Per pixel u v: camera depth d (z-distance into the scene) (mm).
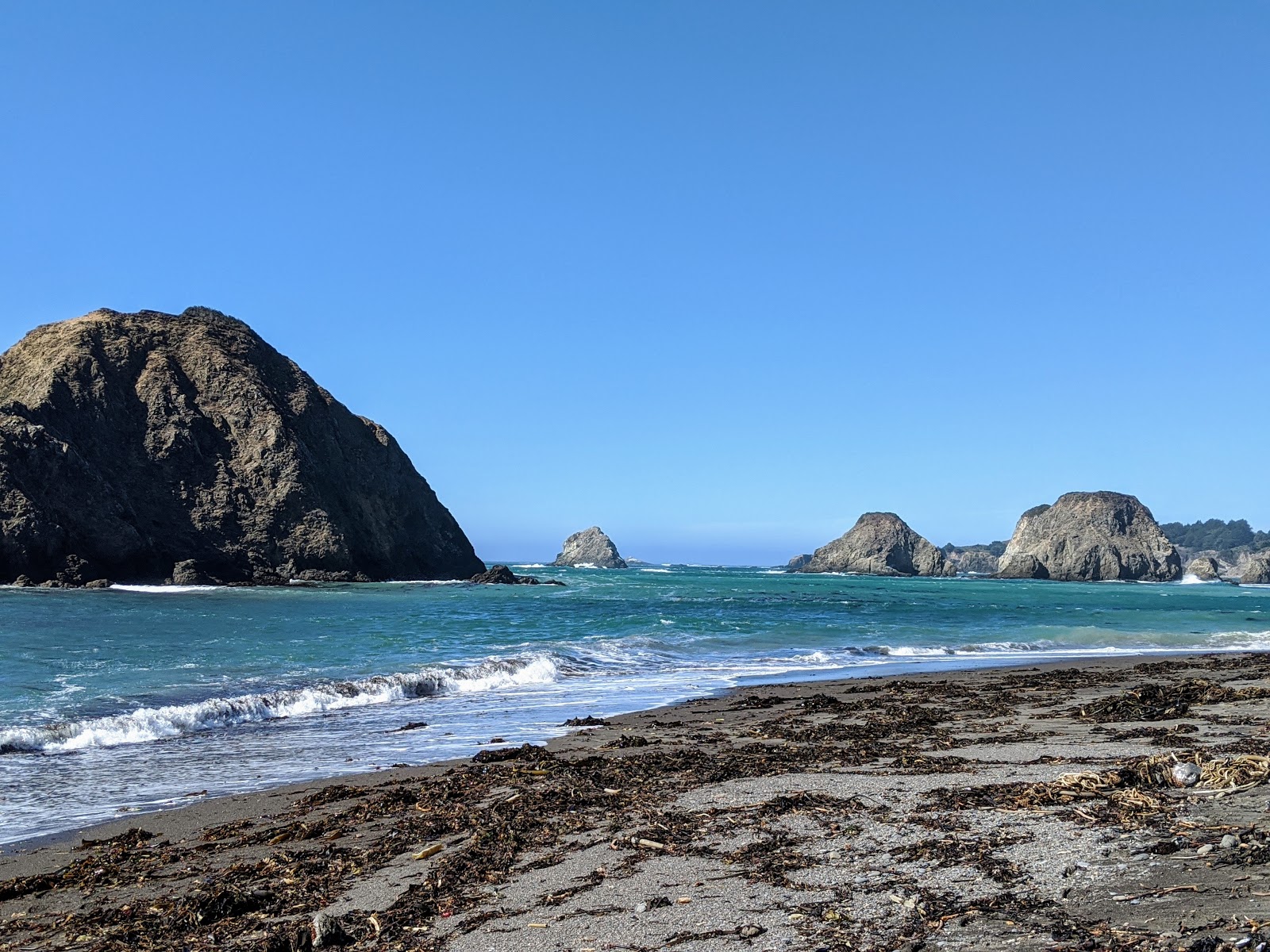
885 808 9062
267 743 15469
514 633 35562
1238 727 14242
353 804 11039
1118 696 17547
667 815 9250
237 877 8281
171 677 21797
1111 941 5297
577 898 6906
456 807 10328
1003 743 13633
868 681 23625
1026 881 6578
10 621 35688
